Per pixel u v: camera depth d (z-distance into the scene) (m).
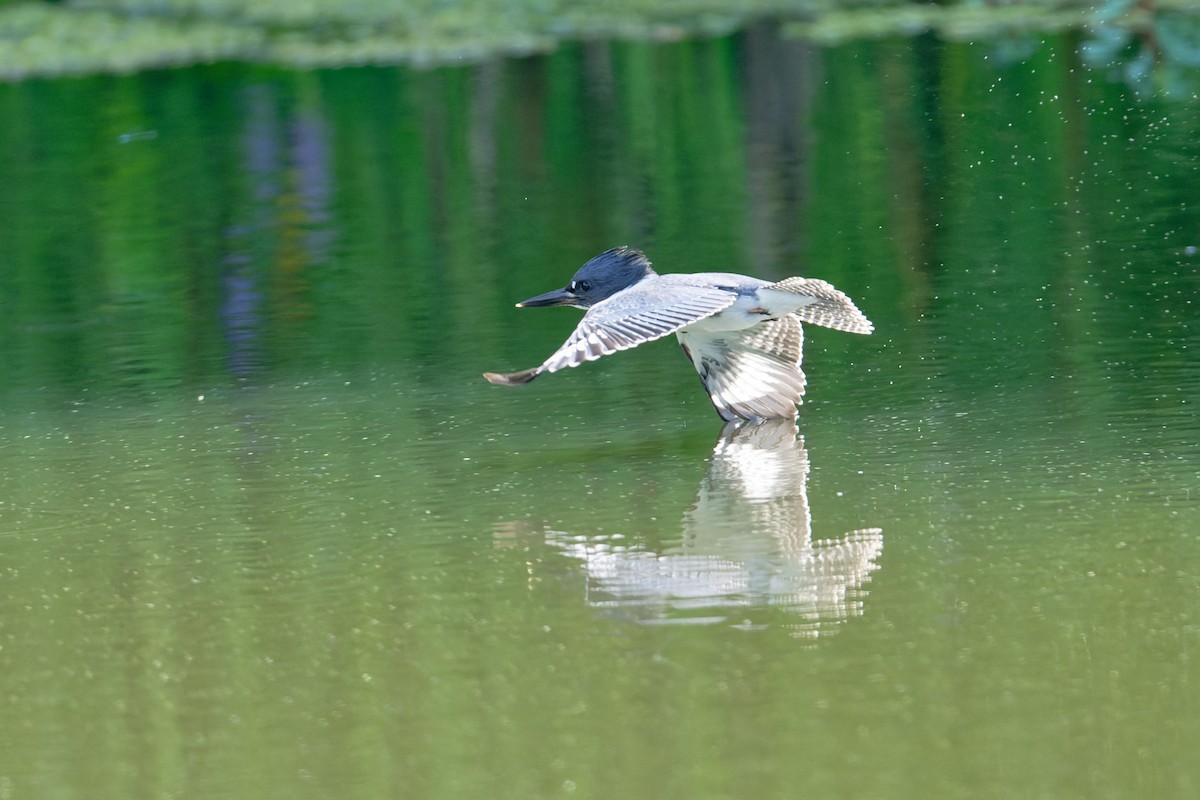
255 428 12.21
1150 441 10.60
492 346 14.41
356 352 14.42
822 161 22.02
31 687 7.91
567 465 10.93
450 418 12.23
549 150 24.06
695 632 8.05
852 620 8.10
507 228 19.53
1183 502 9.44
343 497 10.45
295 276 17.69
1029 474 10.12
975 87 25.81
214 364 14.30
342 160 24.00
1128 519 9.23
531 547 9.35
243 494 10.63
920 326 14.06
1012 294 14.91
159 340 15.29
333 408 12.65
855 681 7.44
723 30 32.84
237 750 7.16
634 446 11.33
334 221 20.41
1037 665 7.49
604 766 6.81
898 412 11.71
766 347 11.77
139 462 11.48
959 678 7.41
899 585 8.51
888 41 30.39
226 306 16.50
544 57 31.19
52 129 26.97
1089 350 12.95
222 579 9.15
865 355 13.28
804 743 6.91
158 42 33.91
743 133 24.20
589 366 13.53
